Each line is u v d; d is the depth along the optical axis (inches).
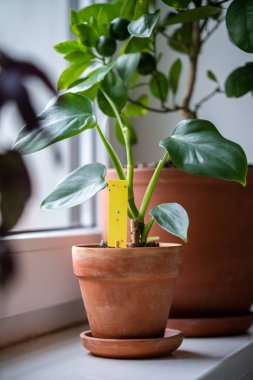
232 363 32.3
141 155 51.8
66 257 40.8
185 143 29.7
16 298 36.3
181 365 30.5
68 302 41.4
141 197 36.0
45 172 44.6
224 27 48.7
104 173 30.7
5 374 29.7
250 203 36.0
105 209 38.1
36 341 37.1
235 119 48.4
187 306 36.9
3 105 11.6
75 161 47.5
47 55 46.1
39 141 29.3
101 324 31.2
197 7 34.7
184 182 35.2
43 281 38.7
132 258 29.9
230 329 36.9
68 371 29.9
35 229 42.0
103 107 35.7
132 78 44.8
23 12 43.3
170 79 42.0
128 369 29.9
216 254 35.8
